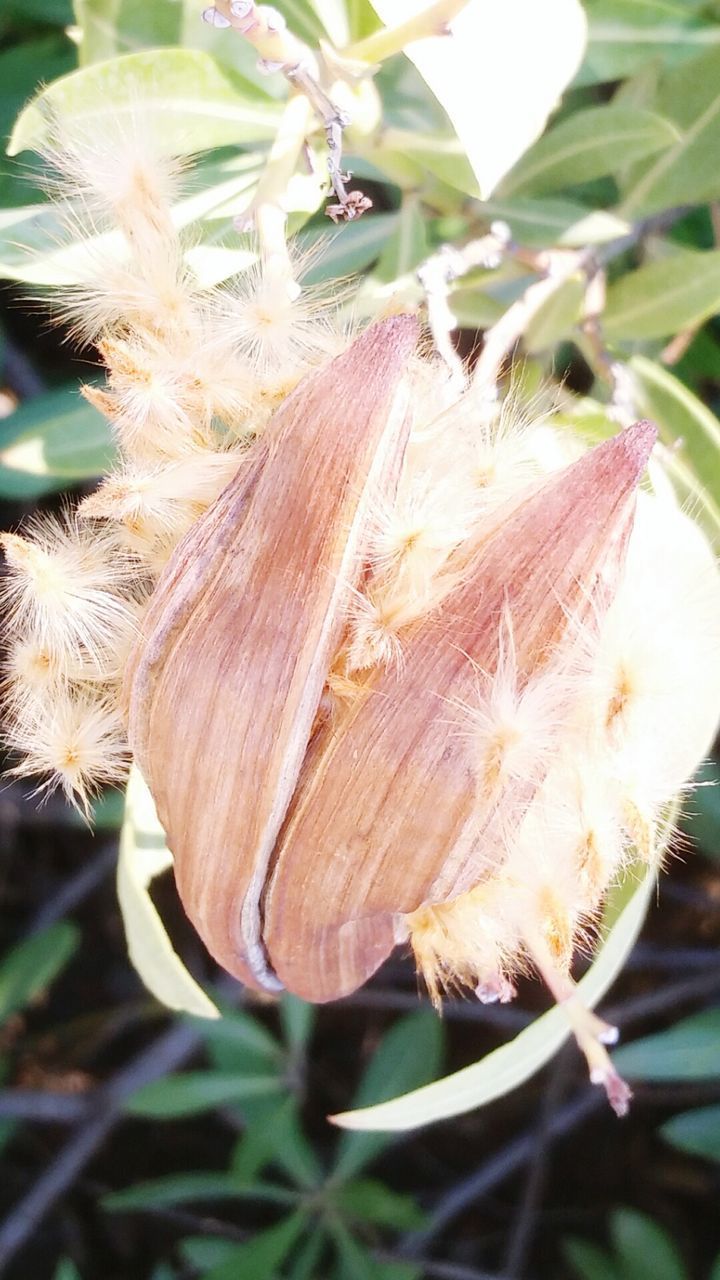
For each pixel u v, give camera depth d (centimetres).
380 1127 16
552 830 13
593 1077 15
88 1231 43
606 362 20
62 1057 42
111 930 43
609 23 21
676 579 14
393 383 11
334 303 15
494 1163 41
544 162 22
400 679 12
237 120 18
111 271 14
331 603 12
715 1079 42
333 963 13
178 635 12
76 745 14
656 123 21
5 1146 43
